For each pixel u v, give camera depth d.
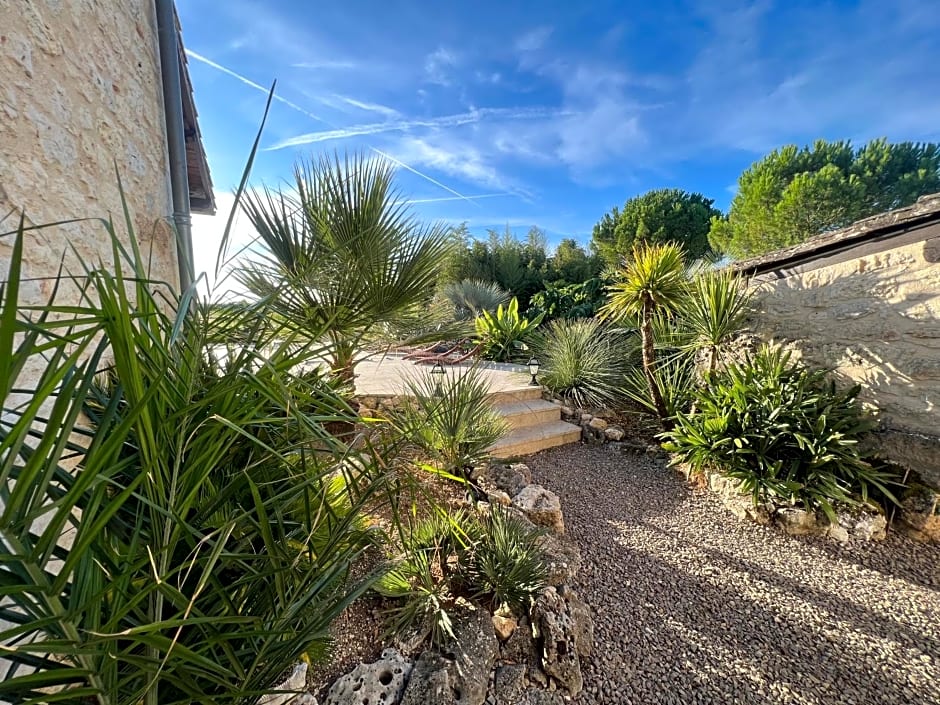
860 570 2.35
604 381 5.09
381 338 2.59
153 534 0.76
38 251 1.27
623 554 2.48
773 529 2.75
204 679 0.91
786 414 2.91
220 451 0.86
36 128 1.27
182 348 0.94
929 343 2.64
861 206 12.06
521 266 13.13
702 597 2.13
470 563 1.92
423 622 1.66
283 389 0.87
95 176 1.58
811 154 13.24
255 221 2.31
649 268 3.98
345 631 1.63
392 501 1.33
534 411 4.40
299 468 1.20
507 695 1.52
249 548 1.04
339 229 2.28
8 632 0.52
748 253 13.17
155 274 2.06
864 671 1.72
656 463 3.82
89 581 0.69
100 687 0.63
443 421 2.39
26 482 0.52
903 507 2.62
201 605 0.94
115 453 0.70
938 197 2.60
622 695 1.60
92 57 1.58
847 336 3.07
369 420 1.29
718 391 3.45
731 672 1.71
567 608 1.81
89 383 0.60
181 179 2.28
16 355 0.49
